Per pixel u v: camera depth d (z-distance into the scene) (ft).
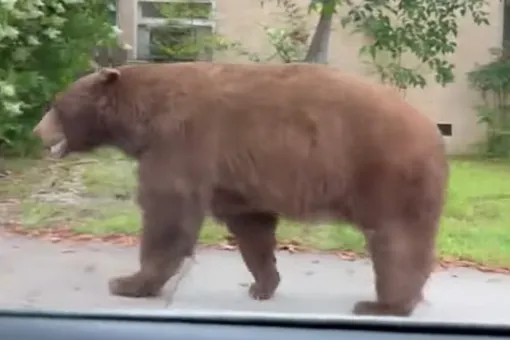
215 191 13.61
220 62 14.34
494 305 11.35
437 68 13.97
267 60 14.56
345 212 13.32
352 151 13.12
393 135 13.03
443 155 13.24
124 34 14.80
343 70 13.97
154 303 11.74
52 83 14.42
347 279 12.33
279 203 13.47
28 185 13.01
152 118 13.99
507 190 12.78
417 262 12.55
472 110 13.56
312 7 14.43
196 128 13.75
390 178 12.96
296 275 12.55
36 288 11.13
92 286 11.47
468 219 12.66
